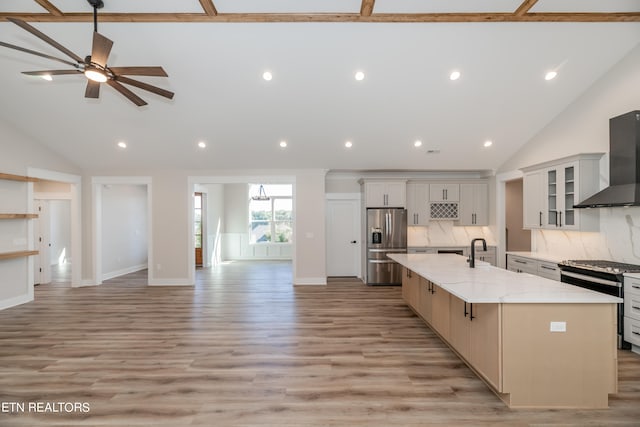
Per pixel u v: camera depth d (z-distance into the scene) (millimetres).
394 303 5176
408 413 2250
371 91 4398
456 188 6953
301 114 4867
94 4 3014
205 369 2916
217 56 3834
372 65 3982
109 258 7316
